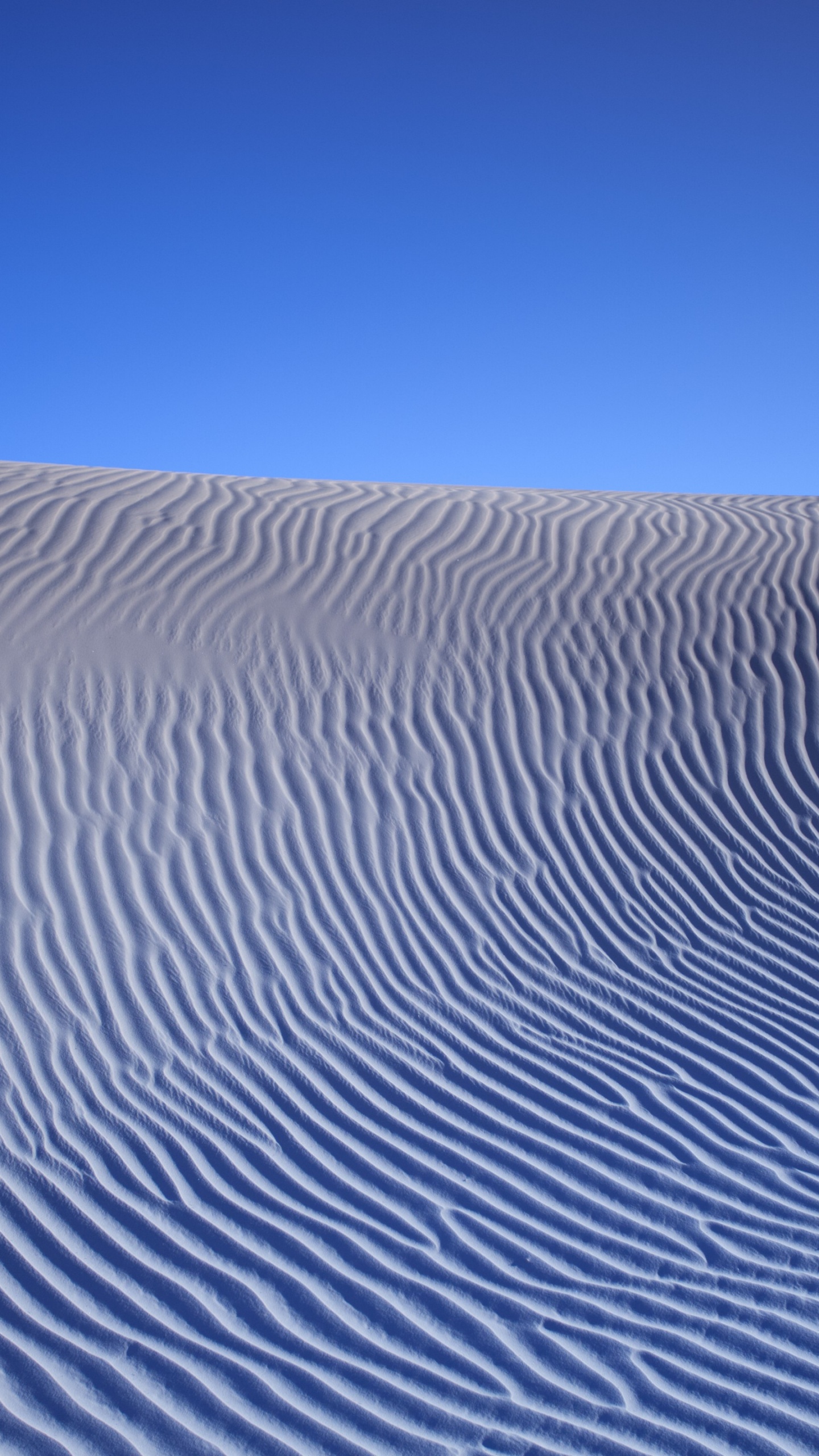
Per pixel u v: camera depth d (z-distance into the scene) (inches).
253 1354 117.8
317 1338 120.5
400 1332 121.9
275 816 238.7
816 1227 142.3
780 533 410.0
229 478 439.2
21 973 186.7
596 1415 110.8
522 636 319.6
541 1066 178.5
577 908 226.4
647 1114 167.3
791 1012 198.5
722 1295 129.0
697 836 253.4
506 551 372.2
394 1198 145.6
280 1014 185.8
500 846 241.9
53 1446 104.4
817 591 359.9
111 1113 158.9
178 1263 131.1
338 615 316.5
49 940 195.2
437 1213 142.8
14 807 227.5
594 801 260.8
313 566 342.6
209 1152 152.5
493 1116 164.7
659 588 354.6
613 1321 124.5
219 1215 139.9
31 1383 111.9
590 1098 170.7
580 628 327.3
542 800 258.4
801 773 278.1
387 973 200.2
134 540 342.3
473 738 276.2
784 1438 108.3
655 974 208.1
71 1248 132.4
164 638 292.4
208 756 253.3
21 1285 125.7
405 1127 161.2
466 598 335.3
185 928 203.6
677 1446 107.0
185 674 279.7
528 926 218.7
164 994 186.9
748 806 264.8
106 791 236.7
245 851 227.0
